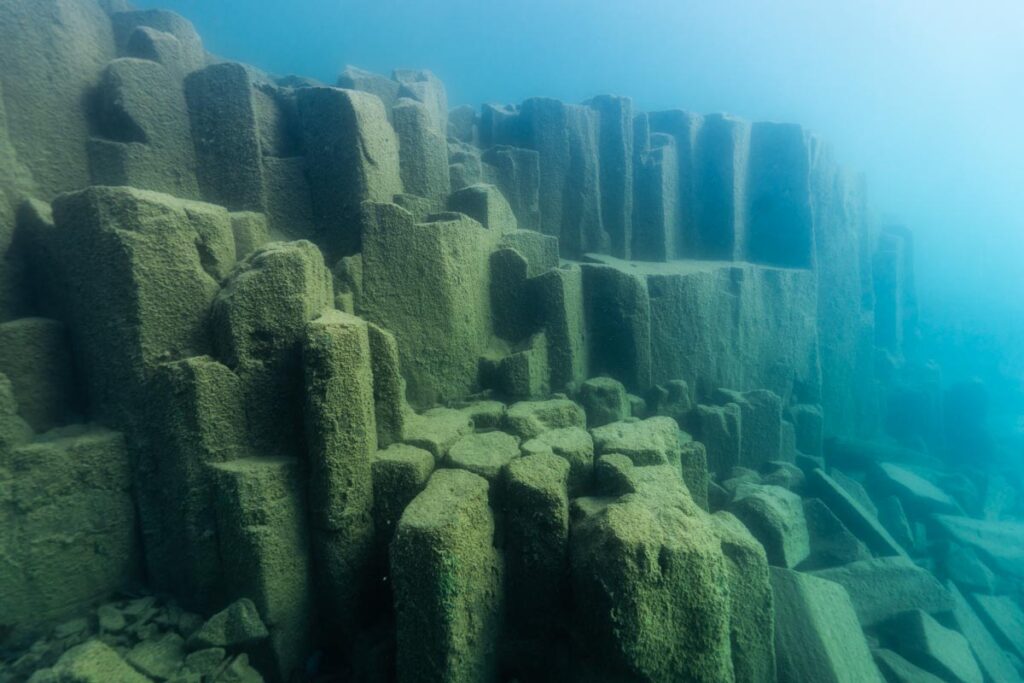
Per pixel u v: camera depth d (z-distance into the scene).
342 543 5.54
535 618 5.56
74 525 5.30
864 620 8.72
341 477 5.41
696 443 9.23
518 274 9.55
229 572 5.34
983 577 11.28
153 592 5.71
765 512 8.84
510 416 7.44
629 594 4.46
